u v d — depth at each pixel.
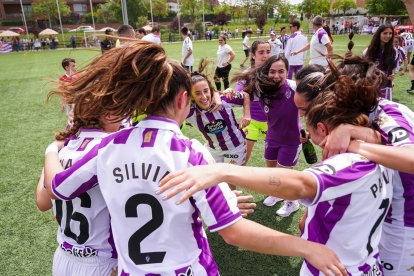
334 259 1.00
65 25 58.00
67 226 1.44
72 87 1.24
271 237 1.04
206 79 2.86
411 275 1.46
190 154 1.13
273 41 10.92
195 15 61.22
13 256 2.94
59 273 1.50
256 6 54.81
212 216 1.06
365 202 1.11
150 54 1.14
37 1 56.47
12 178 4.50
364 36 34.25
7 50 36.00
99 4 63.56
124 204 1.12
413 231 1.41
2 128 6.84
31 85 12.11
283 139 3.20
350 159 1.11
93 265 1.44
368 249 1.20
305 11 59.03
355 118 1.20
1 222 3.46
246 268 2.67
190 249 1.15
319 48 7.70
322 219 1.14
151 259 1.12
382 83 1.41
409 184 1.37
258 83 2.98
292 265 2.68
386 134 1.24
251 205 1.26
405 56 10.04
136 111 1.18
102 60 1.20
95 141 1.39
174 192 0.95
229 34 42.66
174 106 1.20
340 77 1.21
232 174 0.99
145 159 1.10
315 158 2.67
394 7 40.09
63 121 7.23
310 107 1.28
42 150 5.53
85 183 1.21
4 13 61.12
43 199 1.50
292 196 1.00
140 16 56.16
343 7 57.88
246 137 3.79
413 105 7.05
